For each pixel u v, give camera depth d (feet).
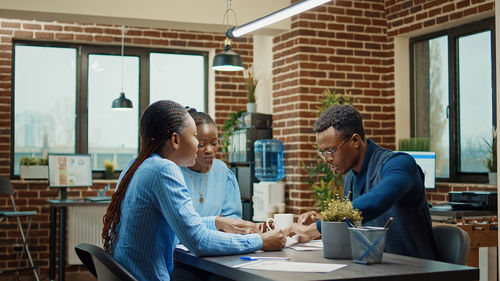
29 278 21.27
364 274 5.22
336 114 7.66
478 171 17.81
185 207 6.31
